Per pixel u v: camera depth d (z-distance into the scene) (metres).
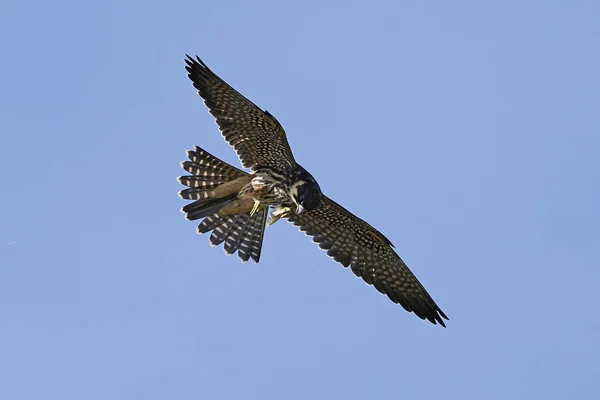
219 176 18.81
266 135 18.44
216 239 19.50
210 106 18.28
